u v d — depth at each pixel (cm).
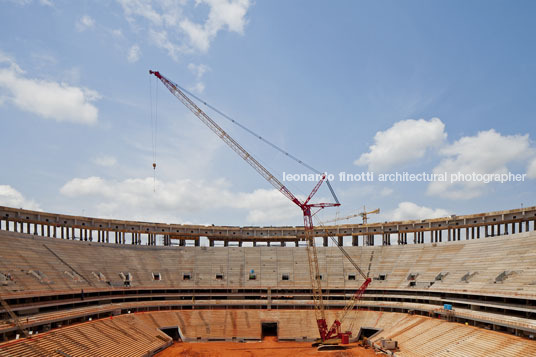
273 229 14962
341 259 13112
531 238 9275
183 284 12169
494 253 9825
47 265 9650
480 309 8894
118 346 8381
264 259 13400
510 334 7494
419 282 10694
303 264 13150
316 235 14750
